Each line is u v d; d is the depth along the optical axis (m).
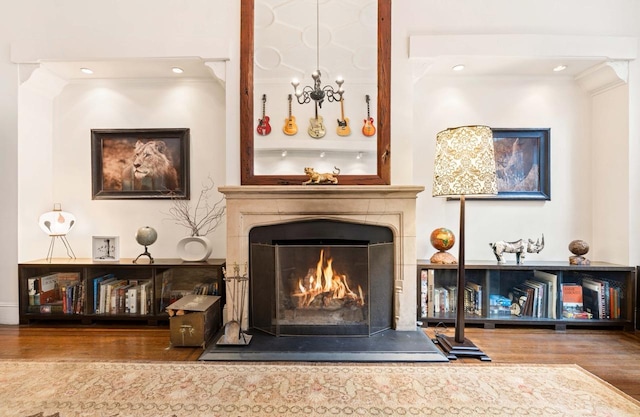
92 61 2.83
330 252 2.55
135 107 3.21
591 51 2.74
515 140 3.17
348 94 2.76
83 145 3.21
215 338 2.47
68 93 3.19
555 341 2.51
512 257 3.18
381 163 2.71
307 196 2.59
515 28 2.77
